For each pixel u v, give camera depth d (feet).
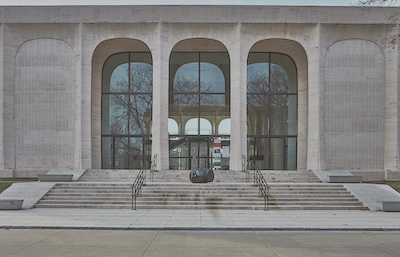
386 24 74.38
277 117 84.17
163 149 72.84
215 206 44.75
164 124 73.46
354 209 45.29
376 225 32.86
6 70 73.97
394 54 74.33
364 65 75.87
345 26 75.15
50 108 75.20
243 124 73.51
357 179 58.90
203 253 22.48
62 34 75.36
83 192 50.26
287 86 84.89
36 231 30.17
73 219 35.73
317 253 22.66
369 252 23.03
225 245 24.84
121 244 24.98
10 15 73.87
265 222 34.17
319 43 74.13
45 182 55.88
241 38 74.54
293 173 66.44
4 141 72.79
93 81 80.33
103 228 31.24
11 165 73.61
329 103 75.41
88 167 73.87
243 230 30.94
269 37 75.82
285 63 84.89
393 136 73.56
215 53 84.79
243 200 47.39
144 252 22.66
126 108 84.12
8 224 32.58
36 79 75.31
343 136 75.10
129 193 49.55
